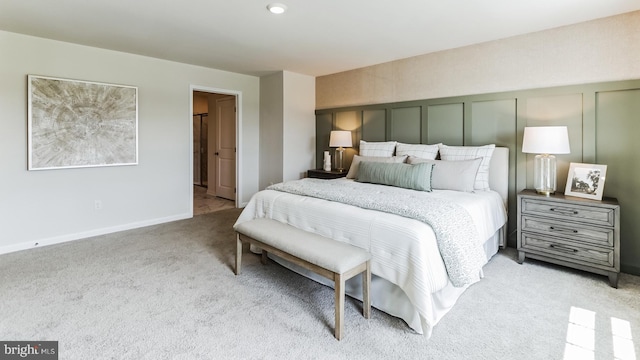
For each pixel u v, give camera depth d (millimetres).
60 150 3445
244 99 5184
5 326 1874
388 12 2684
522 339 1781
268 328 1883
